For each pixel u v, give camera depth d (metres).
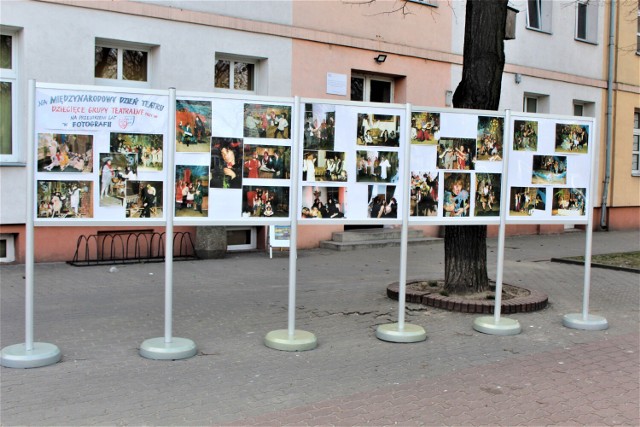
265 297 7.68
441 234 14.02
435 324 6.51
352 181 5.81
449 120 6.17
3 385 4.51
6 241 9.52
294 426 3.91
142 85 10.70
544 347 5.77
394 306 7.28
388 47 13.34
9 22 9.05
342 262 10.67
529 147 6.44
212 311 6.91
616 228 17.95
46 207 5.00
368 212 5.88
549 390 4.61
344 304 7.37
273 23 11.66
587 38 17.52
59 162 5.00
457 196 6.23
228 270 9.57
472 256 7.38
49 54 9.41
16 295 7.45
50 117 4.96
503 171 6.30
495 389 4.62
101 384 4.57
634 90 18.14
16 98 9.46
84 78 9.72
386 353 5.50
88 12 9.70
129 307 6.98
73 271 9.05
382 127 5.87
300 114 5.62
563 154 6.57
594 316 6.68
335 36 12.51
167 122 5.22
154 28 10.34
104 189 5.12
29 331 5.02
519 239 14.91
